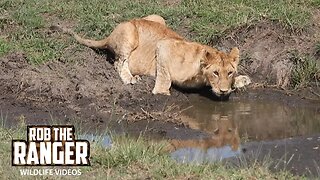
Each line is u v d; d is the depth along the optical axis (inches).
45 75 579.8
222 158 438.9
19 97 560.1
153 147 448.5
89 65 604.4
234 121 523.8
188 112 544.1
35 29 646.5
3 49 611.5
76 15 668.7
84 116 527.2
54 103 550.6
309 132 496.7
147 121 516.1
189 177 400.2
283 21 634.8
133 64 604.1
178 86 581.3
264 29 631.8
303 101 565.0
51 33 641.0
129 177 402.0
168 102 560.7
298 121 522.9
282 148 458.9
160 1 692.1
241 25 634.8
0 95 563.5
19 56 603.2
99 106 542.6
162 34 602.5
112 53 619.2
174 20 653.9
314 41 622.2
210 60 564.7
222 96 562.6
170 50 576.1
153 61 597.0
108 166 416.8
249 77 599.5
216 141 479.2
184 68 574.6
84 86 566.6
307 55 608.1
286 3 665.6
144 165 416.2
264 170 410.3
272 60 607.5
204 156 442.6
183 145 471.2
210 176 400.2
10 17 660.1
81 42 626.5
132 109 542.6
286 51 612.1
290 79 593.3
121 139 475.2
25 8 676.7
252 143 472.7
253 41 625.9
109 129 500.7
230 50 624.7
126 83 587.8
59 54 609.6
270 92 581.0
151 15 641.0
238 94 579.2
